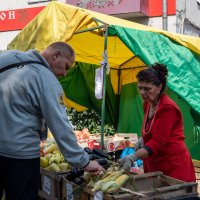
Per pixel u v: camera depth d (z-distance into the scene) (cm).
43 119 270
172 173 296
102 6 1117
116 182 246
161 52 472
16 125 253
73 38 554
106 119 713
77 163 256
